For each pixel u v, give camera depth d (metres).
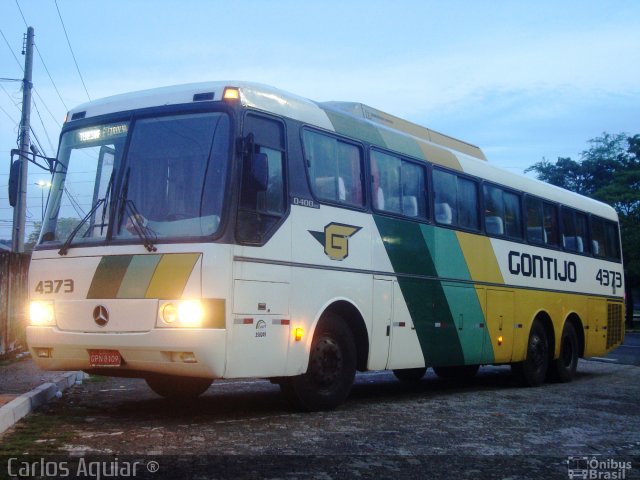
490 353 12.41
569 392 12.76
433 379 14.98
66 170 8.73
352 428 8.05
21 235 22.44
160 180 7.98
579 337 15.72
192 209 7.72
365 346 9.66
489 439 7.83
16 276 14.86
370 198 9.91
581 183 49.53
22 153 9.23
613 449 7.60
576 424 9.03
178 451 6.61
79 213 8.36
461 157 12.39
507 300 12.99
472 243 12.14
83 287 8.00
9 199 9.16
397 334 10.20
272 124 8.45
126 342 7.55
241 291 7.66
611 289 17.28
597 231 16.98
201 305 7.36
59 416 8.35
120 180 8.16
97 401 9.83
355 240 9.51
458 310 11.60
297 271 8.45
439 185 11.54
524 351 13.47
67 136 8.88
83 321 7.92
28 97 23.39
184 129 8.07
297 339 8.38
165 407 9.31
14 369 12.31
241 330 7.61
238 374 7.59
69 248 8.20
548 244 14.63
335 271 9.09
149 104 8.38
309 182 8.84
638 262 42.59
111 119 8.55
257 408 9.29
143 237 7.71
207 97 8.06
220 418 8.42
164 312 7.44
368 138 10.11
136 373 8.23
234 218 7.64
